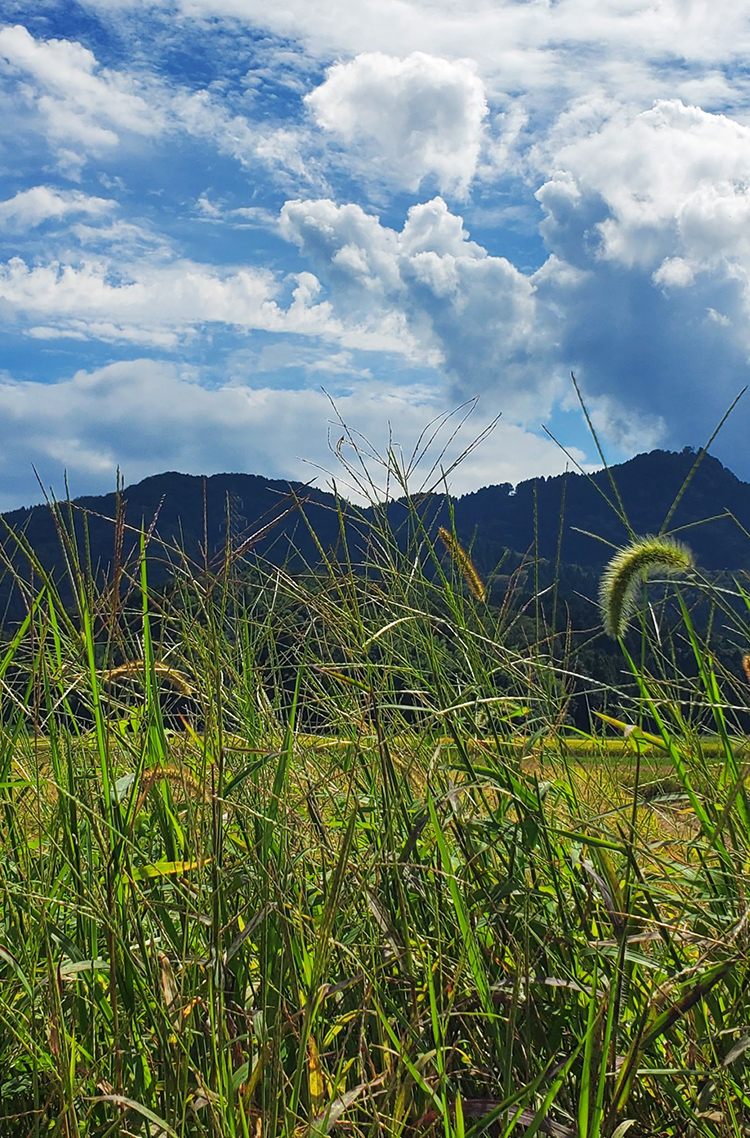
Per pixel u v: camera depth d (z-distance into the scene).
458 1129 1.84
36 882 2.43
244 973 2.41
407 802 2.75
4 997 2.30
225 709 3.03
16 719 2.93
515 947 2.29
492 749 2.70
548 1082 2.12
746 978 2.18
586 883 2.51
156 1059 2.18
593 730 3.10
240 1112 1.90
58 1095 1.99
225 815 2.70
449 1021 2.42
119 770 3.05
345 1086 2.13
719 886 2.43
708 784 2.49
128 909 2.27
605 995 2.13
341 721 3.07
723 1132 1.98
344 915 2.50
